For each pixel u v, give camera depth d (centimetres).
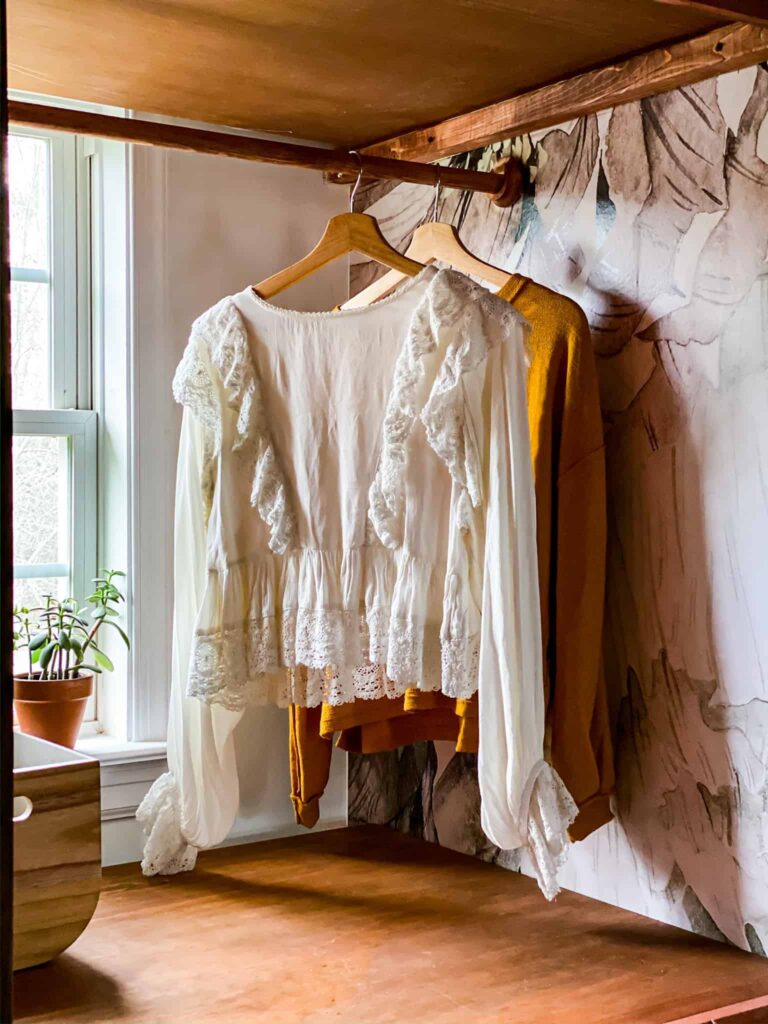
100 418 244
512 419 184
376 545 195
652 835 201
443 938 191
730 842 187
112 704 241
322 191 260
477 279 233
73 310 245
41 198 242
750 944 185
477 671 190
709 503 190
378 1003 165
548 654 198
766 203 179
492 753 184
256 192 249
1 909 103
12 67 192
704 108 187
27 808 173
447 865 232
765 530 181
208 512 207
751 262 182
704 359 190
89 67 193
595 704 200
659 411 198
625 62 192
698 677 192
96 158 242
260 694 209
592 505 196
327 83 203
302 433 196
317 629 194
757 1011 162
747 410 183
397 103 217
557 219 216
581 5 166
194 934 193
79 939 190
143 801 222
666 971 177
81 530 243
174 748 217
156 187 235
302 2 162
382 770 262
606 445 208
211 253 243
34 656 226
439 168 211
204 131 189
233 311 197
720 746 189
